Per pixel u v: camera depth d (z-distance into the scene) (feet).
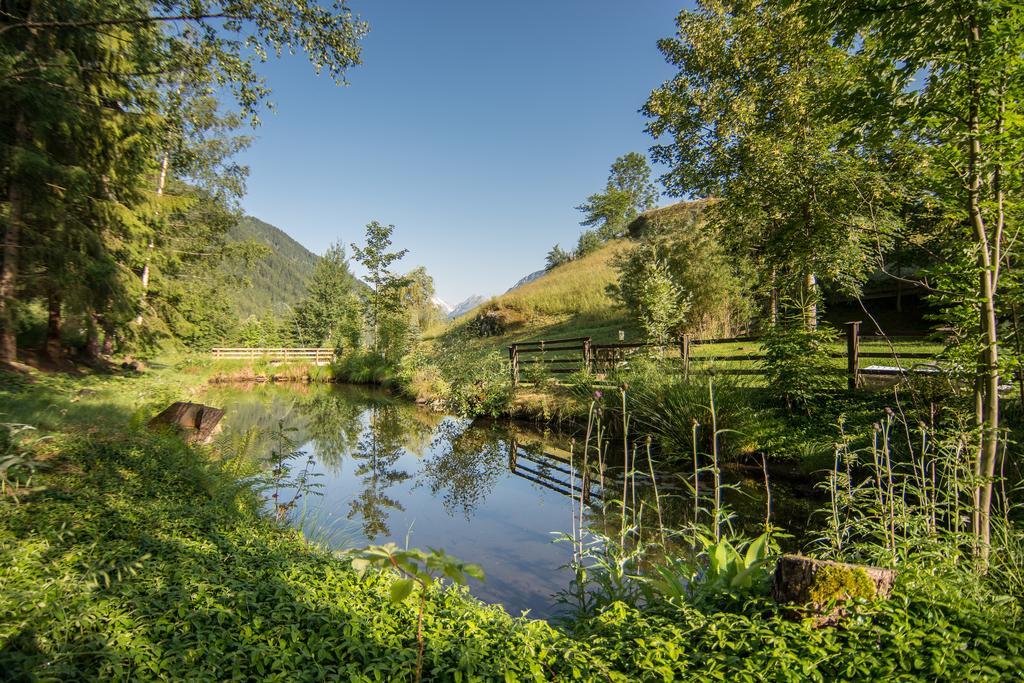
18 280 38.93
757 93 47.32
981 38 11.25
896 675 7.09
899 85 13.11
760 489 23.34
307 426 45.98
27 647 7.28
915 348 37.91
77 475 16.05
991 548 11.65
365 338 99.81
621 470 28.30
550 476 29.17
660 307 53.47
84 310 39.58
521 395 47.50
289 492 24.62
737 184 43.34
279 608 9.45
